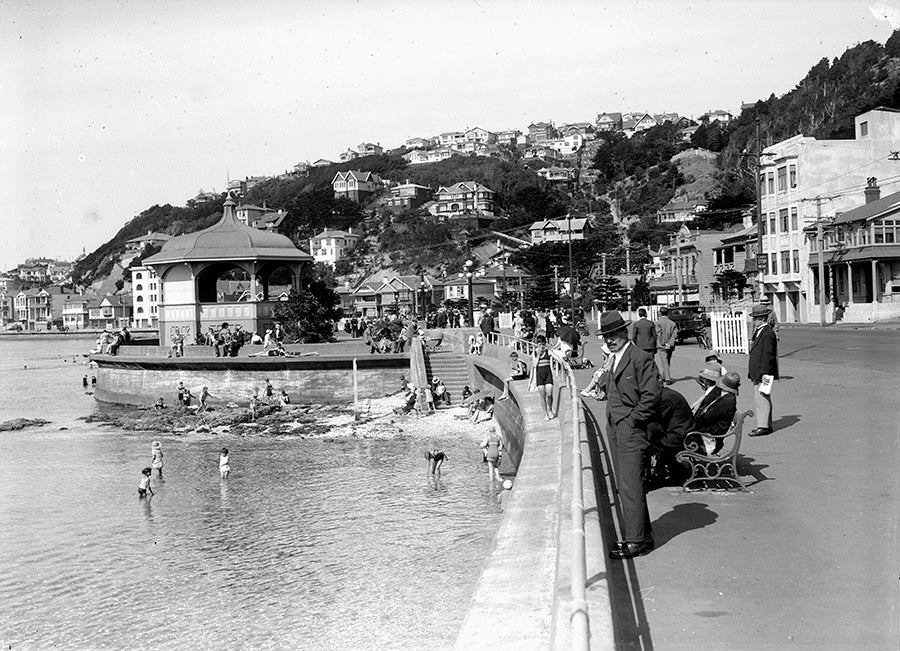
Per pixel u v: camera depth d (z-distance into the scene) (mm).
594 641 5055
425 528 21625
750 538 8148
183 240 62188
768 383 13883
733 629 5934
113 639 15086
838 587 6730
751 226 80500
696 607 6391
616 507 9508
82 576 18938
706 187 171625
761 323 14406
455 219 178500
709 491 10094
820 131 103625
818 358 27562
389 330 57750
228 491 27688
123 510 25500
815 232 62656
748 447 12883
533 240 142625
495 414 35625
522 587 6957
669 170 189625
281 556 19859
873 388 19031
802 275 65062
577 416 9445
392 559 19016
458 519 22406
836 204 64500
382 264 171250
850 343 34125
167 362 52062
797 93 134750
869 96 100875
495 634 5945
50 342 193375
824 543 7898
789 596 6566
